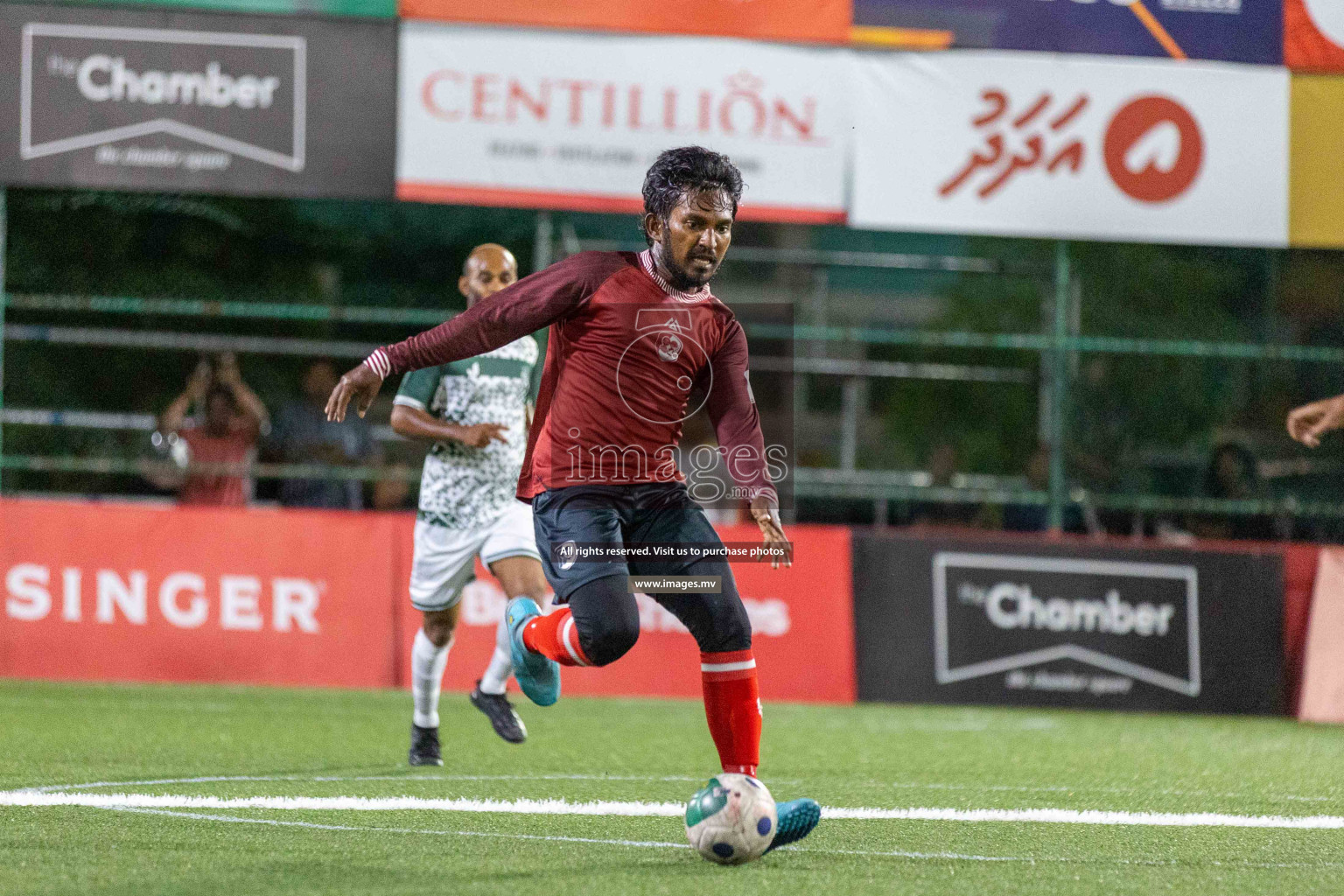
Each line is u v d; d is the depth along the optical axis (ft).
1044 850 52.70
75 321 166.71
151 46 110.93
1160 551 120.57
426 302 177.47
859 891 43.96
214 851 48.32
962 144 116.57
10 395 162.71
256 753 76.48
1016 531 137.18
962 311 185.47
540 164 113.60
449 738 86.84
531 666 54.49
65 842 49.44
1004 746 91.71
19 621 109.19
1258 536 135.85
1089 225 117.80
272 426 147.02
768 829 47.32
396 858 47.75
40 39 110.01
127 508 111.65
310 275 176.14
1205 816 62.64
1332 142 119.55
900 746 90.22
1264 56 118.83
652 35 114.01
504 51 113.09
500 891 42.75
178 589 111.24
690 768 75.31
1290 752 92.58
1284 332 184.03
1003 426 185.88
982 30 116.67
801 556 117.80
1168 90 118.01
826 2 115.34
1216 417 181.47
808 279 172.24
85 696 102.01
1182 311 191.83
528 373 73.72
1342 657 119.44
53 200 169.17
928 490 126.00
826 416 145.38
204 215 173.68
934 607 118.11
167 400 165.89
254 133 111.75
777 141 114.93
